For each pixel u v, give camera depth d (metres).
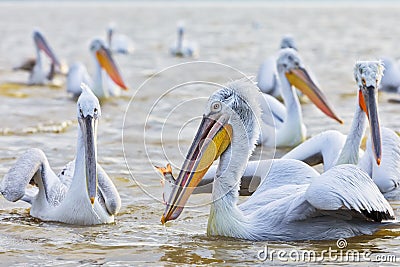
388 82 25.50
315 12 117.06
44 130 18.61
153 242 10.40
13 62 35.25
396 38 52.41
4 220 11.62
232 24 74.25
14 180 11.48
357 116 12.18
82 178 11.28
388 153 12.63
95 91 24.00
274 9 141.25
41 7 152.12
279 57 17.23
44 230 11.05
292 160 11.50
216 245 10.12
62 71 29.05
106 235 10.80
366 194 9.92
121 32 60.97
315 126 19.23
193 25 72.50
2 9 129.88
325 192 9.70
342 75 30.28
